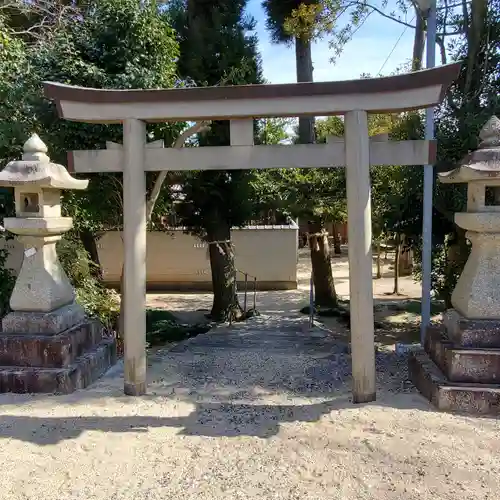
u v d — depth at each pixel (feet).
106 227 28.04
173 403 13.53
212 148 13.26
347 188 12.83
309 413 12.71
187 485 9.55
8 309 19.76
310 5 31.04
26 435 11.51
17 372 13.88
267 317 35.96
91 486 9.57
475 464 9.90
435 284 27.71
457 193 22.48
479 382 12.35
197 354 19.61
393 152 12.77
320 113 12.85
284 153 13.10
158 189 24.23
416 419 11.75
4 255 22.13
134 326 13.87
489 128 12.84
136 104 13.26
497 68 24.40
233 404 13.51
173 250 53.06
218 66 31.53
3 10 26.30
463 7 25.18
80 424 12.09
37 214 14.37
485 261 12.93
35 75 20.97
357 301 12.92
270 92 12.72
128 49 21.94
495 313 12.75
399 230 28.35
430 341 14.37
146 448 10.96
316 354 19.79
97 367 15.57
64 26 23.36
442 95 12.22
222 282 36.29
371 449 10.57
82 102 13.39
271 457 10.50
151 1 22.93
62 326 14.89
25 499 9.18
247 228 51.47
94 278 27.27
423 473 9.67
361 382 13.08
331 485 9.43
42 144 14.55
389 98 12.46
